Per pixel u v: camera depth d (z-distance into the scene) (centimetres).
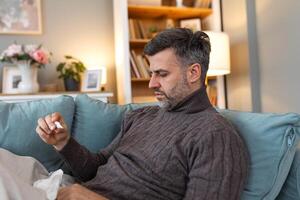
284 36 246
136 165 110
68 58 285
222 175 87
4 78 255
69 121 152
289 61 243
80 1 292
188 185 92
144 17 319
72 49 290
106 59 300
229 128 97
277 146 102
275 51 256
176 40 110
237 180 88
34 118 142
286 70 246
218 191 86
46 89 265
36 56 237
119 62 288
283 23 247
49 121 118
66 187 105
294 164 104
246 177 94
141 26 299
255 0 275
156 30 308
